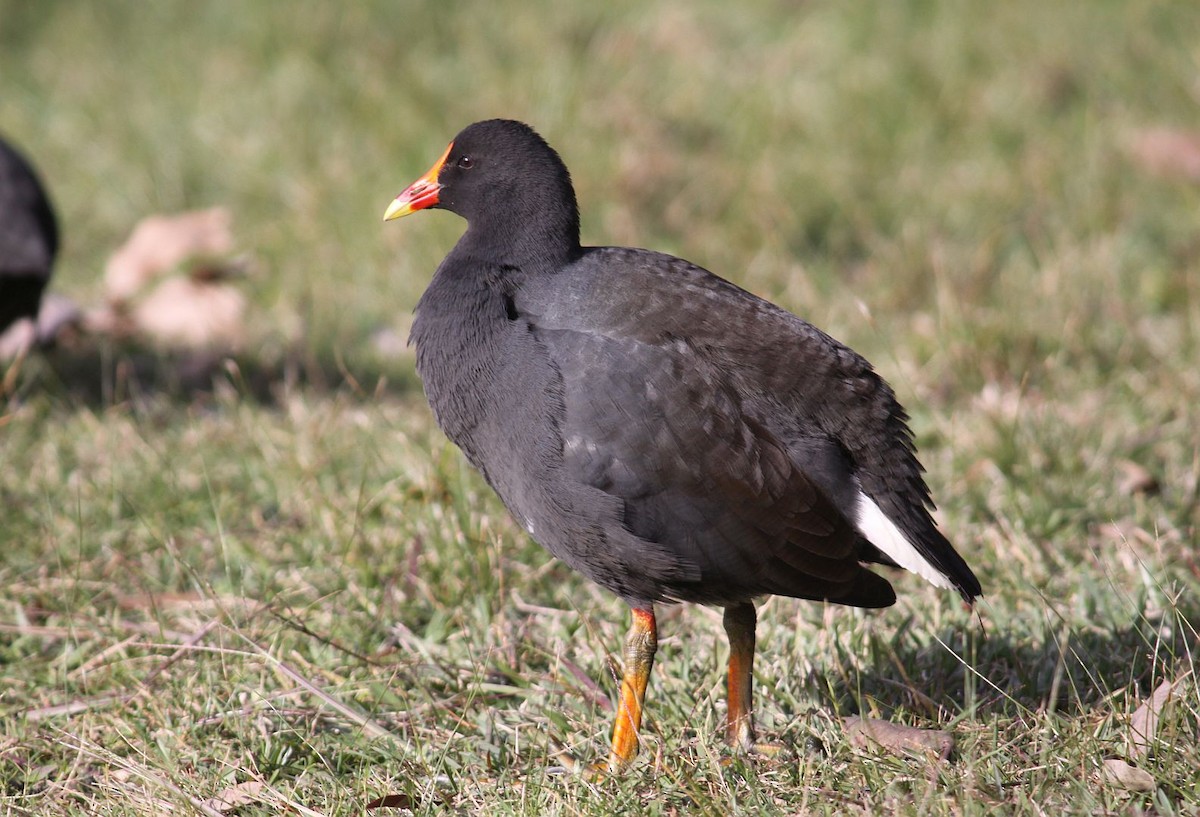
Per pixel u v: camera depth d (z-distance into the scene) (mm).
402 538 9266
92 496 10062
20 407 11539
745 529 6789
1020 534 9008
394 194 14727
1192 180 14547
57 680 8094
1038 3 18172
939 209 14555
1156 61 16656
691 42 17859
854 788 6480
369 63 17047
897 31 17766
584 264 7234
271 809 6801
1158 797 6129
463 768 7070
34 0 19984
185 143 16312
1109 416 10539
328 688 7824
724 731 7297
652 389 6758
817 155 15500
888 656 7664
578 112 15734
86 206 15680
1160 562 8414
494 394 6996
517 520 7277
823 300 12906
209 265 13688
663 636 8305
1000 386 11203
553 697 7648
